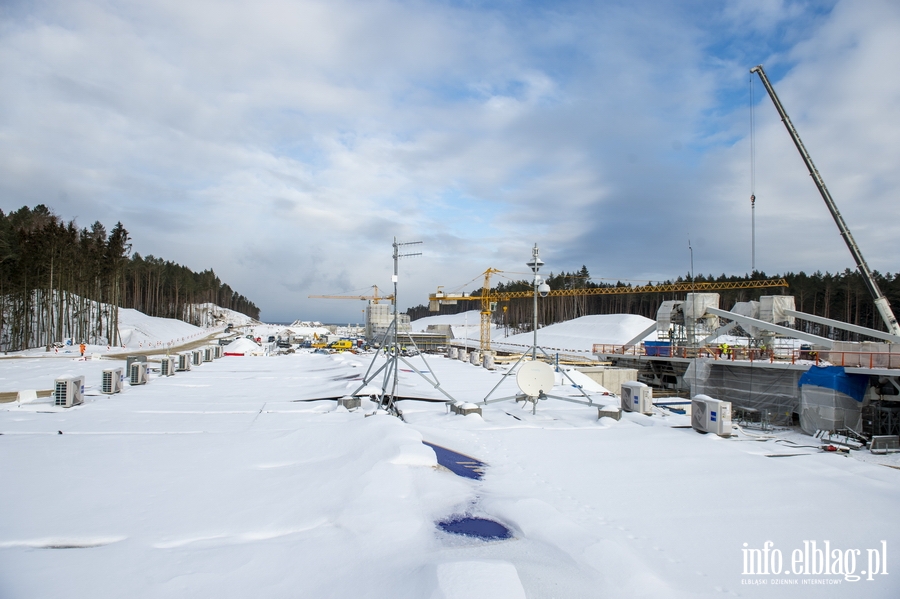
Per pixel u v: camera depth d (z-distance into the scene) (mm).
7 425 15180
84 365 39781
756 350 39312
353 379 27766
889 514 9305
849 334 93688
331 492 8516
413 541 6949
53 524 7031
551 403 22422
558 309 163000
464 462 12258
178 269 170375
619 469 12078
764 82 47000
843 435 23062
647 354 53312
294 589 5469
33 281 67812
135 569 5762
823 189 43594
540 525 8016
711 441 15016
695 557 7473
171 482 9062
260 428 15086
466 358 45750
